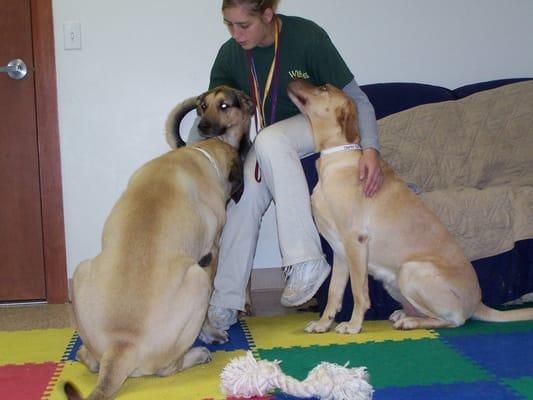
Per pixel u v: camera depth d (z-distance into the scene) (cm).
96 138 413
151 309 219
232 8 302
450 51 452
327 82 329
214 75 361
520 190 353
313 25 333
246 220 318
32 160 406
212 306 311
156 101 417
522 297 377
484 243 344
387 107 406
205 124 327
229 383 216
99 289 222
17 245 411
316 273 310
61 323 349
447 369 244
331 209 304
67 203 413
